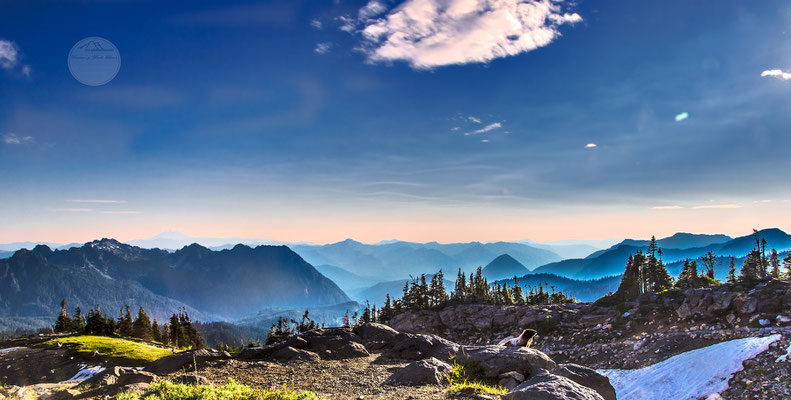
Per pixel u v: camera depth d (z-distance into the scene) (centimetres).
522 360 1834
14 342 12431
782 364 4359
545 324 8219
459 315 9925
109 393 1661
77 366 8925
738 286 6756
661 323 6800
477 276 13375
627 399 5131
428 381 1744
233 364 2355
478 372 1853
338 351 2697
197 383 1778
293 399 1375
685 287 9469
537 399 1195
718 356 5094
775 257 10531
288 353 2539
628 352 6225
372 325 3281
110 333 14225
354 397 1616
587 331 7512
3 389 1772
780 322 5603
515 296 13862
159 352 10125
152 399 1334
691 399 4562
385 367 2269
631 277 9825
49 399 1684
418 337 2655
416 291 12300
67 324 16750
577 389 1245
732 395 4334
